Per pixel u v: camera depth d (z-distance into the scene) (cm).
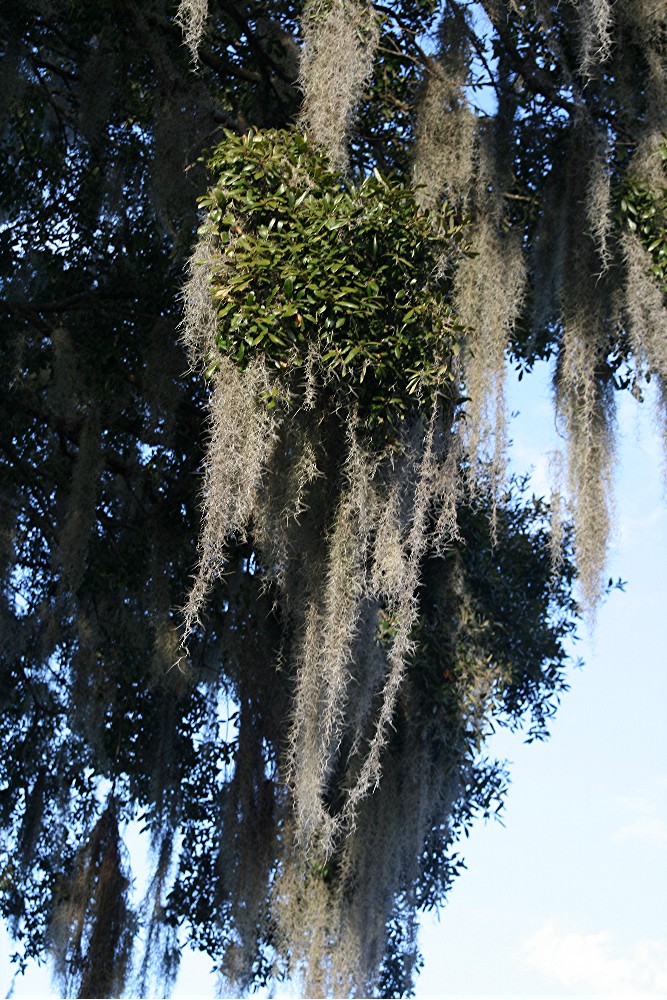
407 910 875
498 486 701
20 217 897
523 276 737
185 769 896
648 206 726
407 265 644
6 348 843
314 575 660
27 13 843
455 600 864
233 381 612
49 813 906
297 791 677
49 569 902
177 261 848
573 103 745
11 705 907
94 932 848
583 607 720
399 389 641
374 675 701
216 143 817
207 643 884
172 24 845
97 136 878
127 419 895
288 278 614
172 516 862
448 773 848
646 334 720
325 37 674
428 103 733
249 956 829
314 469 629
